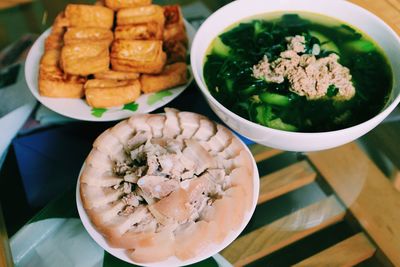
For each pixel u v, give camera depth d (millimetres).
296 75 375
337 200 379
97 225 334
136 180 347
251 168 366
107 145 375
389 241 356
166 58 468
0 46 498
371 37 408
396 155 401
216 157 368
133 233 327
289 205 377
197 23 503
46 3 534
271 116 364
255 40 418
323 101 370
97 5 495
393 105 335
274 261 349
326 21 428
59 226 366
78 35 469
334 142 339
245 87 385
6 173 400
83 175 360
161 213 333
